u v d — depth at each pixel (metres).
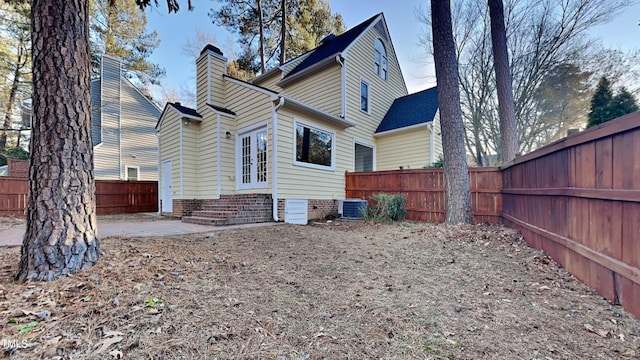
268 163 7.45
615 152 2.21
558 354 1.67
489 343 1.79
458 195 5.74
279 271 3.15
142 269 2.72
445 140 5.89
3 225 5.87
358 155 12.17
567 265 3.06
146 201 11.88
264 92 7.68
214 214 7.12
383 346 1.75
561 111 10.96
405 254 4.00
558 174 3.23
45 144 2.46
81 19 2.70
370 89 11.44
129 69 17.53
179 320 1.90
